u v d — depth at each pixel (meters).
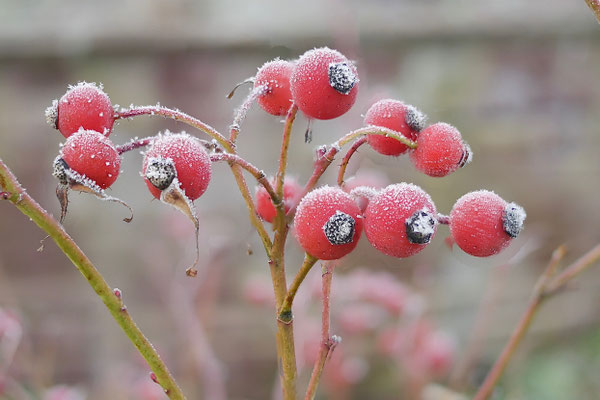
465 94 0.89
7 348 0.47
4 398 0.48
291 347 0.36
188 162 0.34
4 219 0.75
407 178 0.83
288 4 0.83
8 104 0.79
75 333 0.72
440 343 0.54
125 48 0.75
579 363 0.75
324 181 0.55
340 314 0.56
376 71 0.84
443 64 0.88
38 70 0.78
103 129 0.35
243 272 0.75
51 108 0.36
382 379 0.69
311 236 0.35
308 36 0.76
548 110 0.91
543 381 0.72
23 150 0.79
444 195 0.85
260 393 0.74
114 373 0.65
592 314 0.81
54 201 0.78
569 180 0.89
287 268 0.69
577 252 0.86
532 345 0.79
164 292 0.74
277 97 0.37
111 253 0.76
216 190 0.78
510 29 0.81
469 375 0.56
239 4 0.83
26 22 0.77
